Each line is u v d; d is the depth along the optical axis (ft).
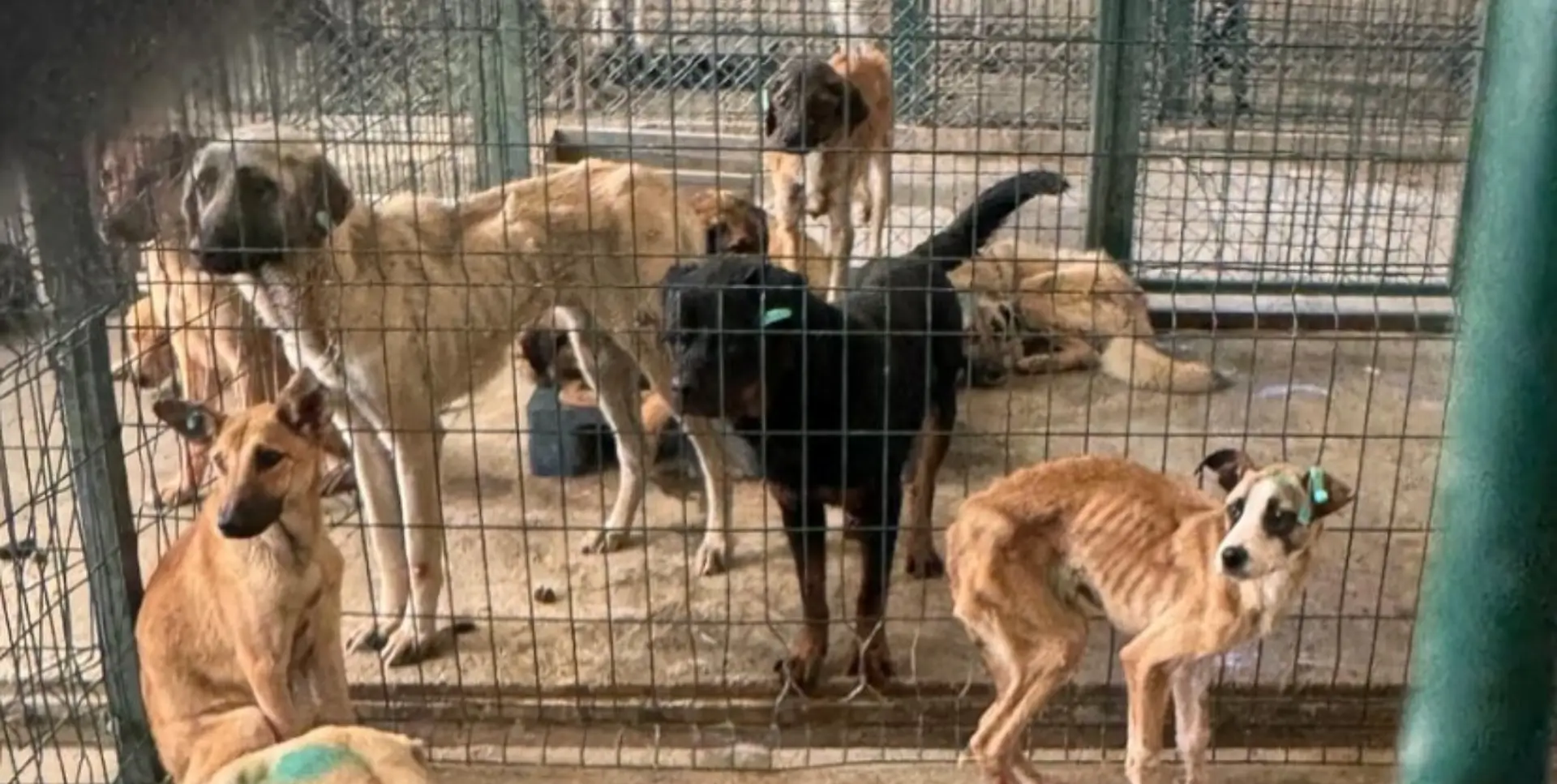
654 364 12.05
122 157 2.48
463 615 11.77
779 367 9.88
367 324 10.56
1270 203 14.87
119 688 9.78
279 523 8.74
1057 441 14.90
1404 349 16.89
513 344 13.33
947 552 9.44
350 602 12.12
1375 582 12.07
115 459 9.45
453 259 11.28
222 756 8.85
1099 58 17.08
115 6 2.12
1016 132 18.53
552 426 14.16
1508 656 2.42
